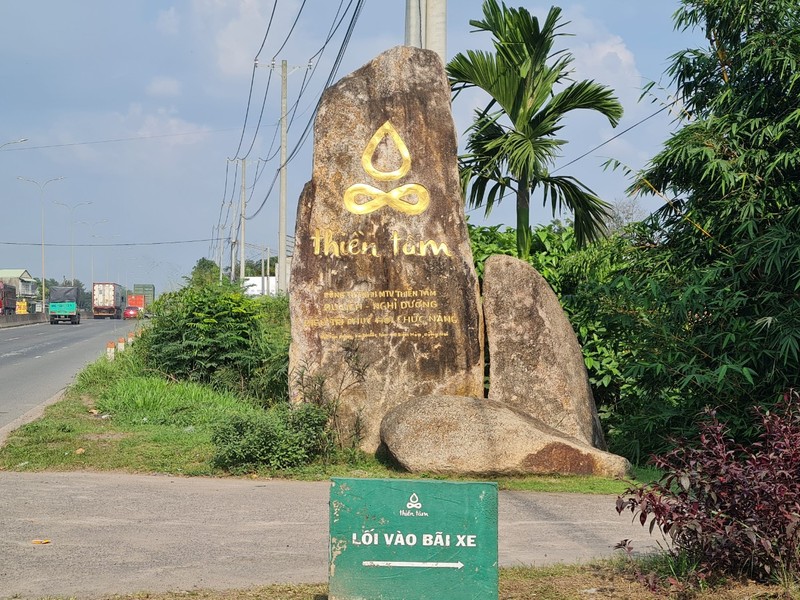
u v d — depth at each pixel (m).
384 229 12.23
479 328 12.12
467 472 10.17
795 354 10.21
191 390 15.54
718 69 12.57
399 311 12.07
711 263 12.08
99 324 63.00
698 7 12.43
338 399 11.91
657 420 11.95
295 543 7.31
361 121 12.49
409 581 4.77
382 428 11.04
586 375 12.74
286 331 19.77
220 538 7.44
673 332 11.89
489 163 14.98
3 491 9.19
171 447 11.53
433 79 12.69
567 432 11.76
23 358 28.30
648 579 5.82
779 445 6.09
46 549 6.98
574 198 15.45
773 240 10.60
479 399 10.85
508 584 5.98
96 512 8.33
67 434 12.15
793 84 11.33
